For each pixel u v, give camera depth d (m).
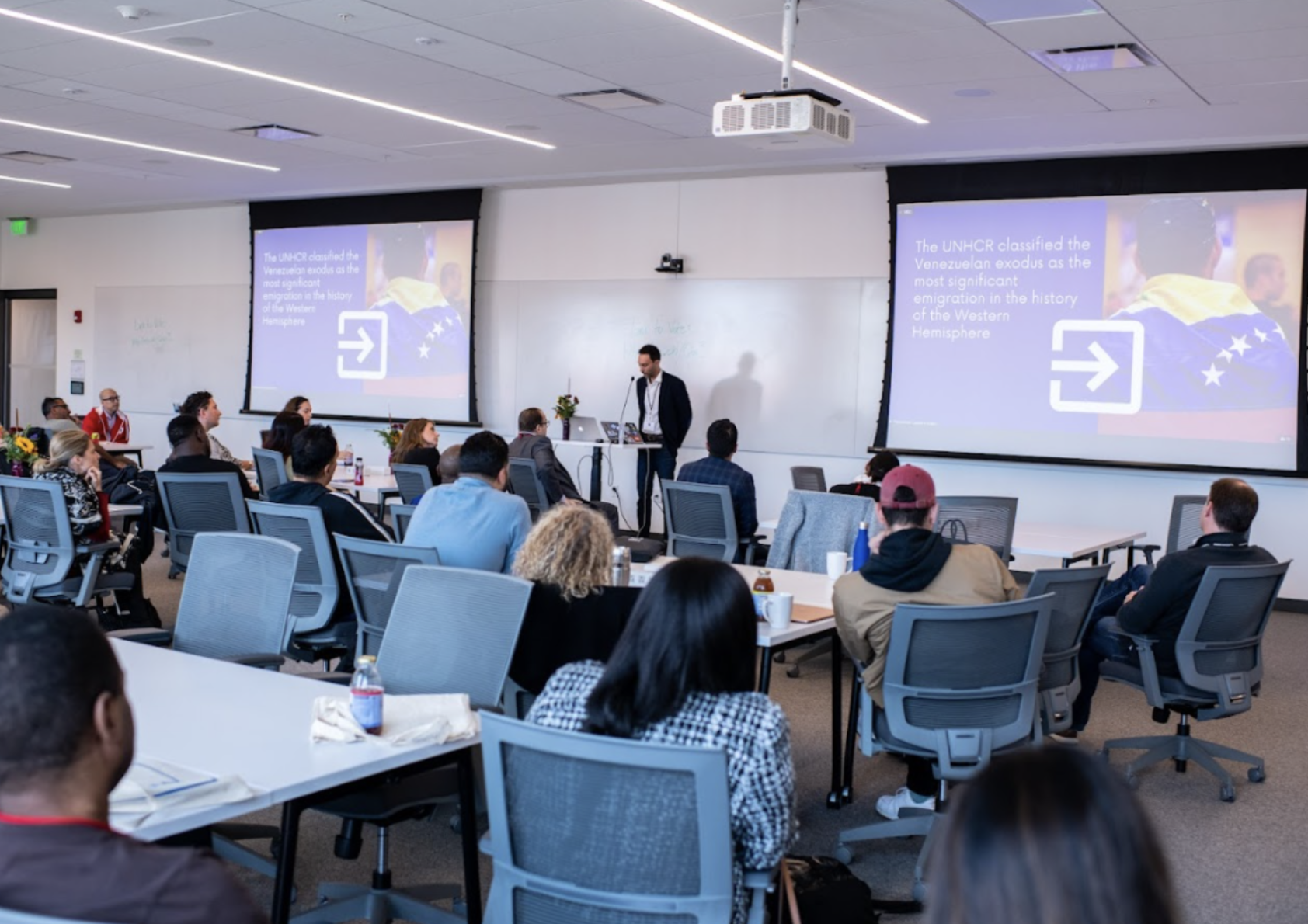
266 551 3.39
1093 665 4.81
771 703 2.15
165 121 8.78
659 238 10.56
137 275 13.80
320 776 2.17
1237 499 4.40
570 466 11.13
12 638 1.31
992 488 9.30
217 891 1.33
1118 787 0.84
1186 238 8.48
